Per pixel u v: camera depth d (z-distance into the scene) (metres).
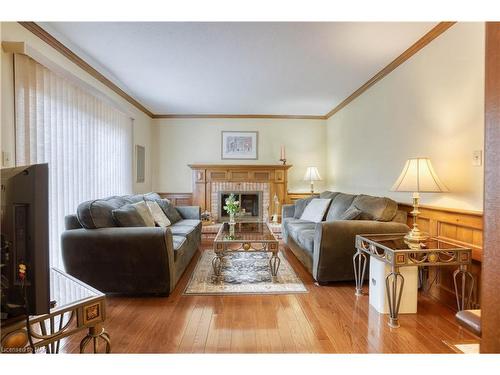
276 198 6.02
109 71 3.69
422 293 2.79
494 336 0.64
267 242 3.10
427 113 2.85
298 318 2.28
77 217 2.70
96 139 3.62
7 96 2.23
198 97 4.90
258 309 2.45
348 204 3.72
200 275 3.33
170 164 6.24
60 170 2.86
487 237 0.66
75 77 3.02
